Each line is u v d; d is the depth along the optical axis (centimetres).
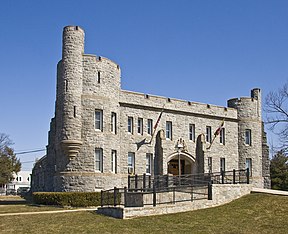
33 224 2217
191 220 2267
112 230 2027
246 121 5103
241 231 2027
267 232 2009
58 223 2223
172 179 3597
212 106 4881
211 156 4747
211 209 2602
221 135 4947
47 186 5119
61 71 3869
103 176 3788
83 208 3284
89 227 2097
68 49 3844
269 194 2955
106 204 3400
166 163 4366
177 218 2308
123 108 4188
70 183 3703
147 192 2797
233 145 5003
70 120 3744
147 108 4353
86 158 3753
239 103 5128
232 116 5044
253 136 5109
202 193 2781
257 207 2578
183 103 4641
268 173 5512
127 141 4169
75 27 3884
